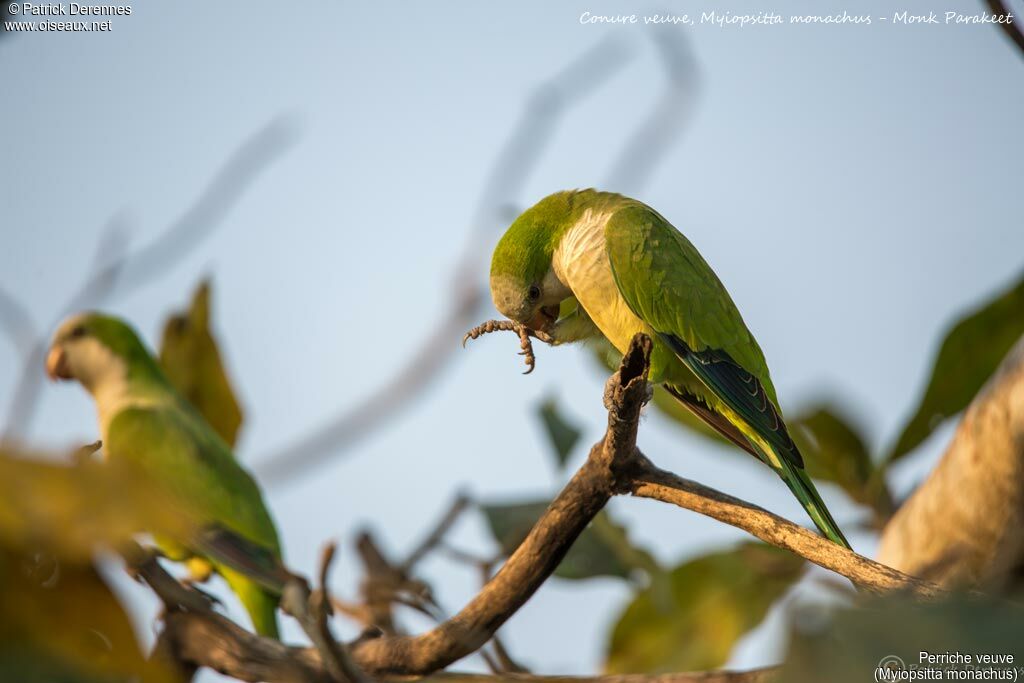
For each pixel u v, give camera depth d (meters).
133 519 2.82
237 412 8.99
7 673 3.08
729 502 6.21
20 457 2.84
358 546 8.33
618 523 9.42
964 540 8.12
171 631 5.72
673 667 9.16
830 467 9.52
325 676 5.62
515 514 8.86
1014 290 8.47
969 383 8.77
